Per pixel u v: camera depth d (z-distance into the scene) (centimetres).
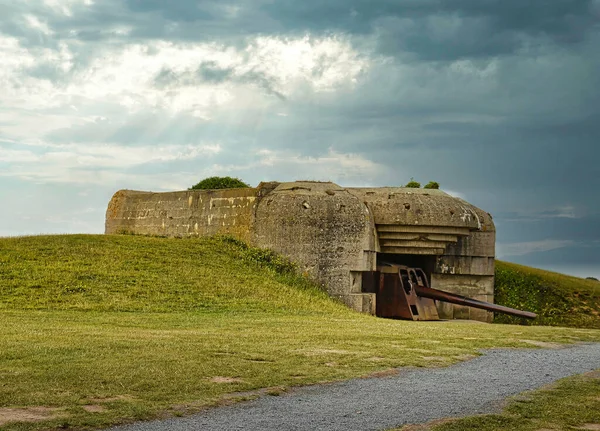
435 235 3219
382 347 1505
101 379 1074
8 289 2228
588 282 4122
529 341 1766
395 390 1110
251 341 1500
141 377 1100
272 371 1194
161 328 1773
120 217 3906
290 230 3080
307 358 1323
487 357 1462
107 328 1697
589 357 1514
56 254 2662
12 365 1146
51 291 2248
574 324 3556
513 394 1109
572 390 1142
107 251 2789
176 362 1216
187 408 962
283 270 3030
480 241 3488
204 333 1634
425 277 3294
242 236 3219
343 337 1639
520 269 4094
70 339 1407
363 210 3108
